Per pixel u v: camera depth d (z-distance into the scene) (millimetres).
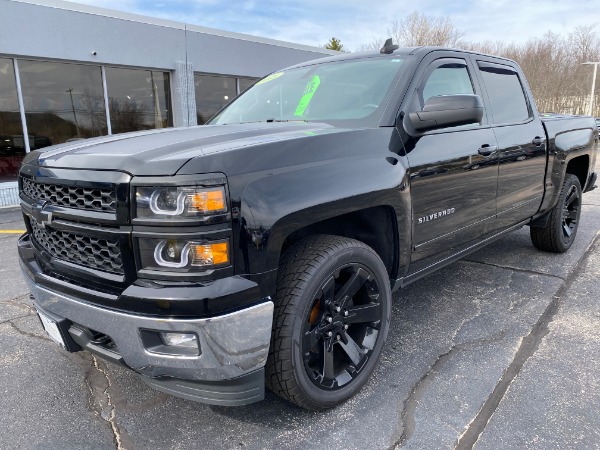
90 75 10586
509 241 5180
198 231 1633
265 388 2119
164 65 11555
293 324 1947
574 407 2205
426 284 3896
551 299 3518
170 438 2062
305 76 3205
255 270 1744
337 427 2111
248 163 1777
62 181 1877
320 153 2070
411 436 2035
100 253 1821
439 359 2684
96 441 2045
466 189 2916
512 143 3379
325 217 1976
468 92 3209
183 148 1872
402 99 2604
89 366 2666
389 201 2299
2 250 5328
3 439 2051
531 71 43062
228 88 13508
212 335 1671
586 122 4812
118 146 2008
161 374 1785
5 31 8883
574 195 4633
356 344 2357
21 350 2857
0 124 9430
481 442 1983
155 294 1653
